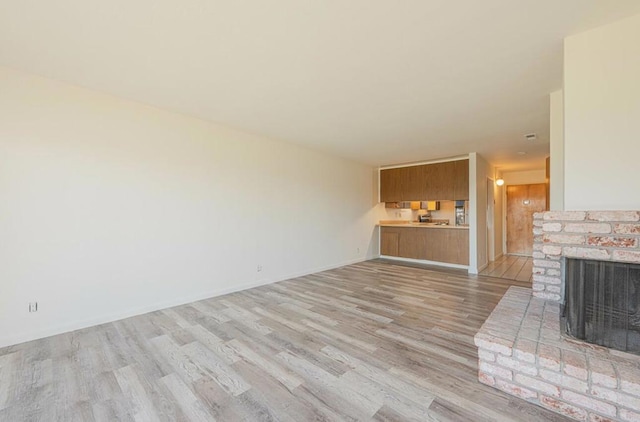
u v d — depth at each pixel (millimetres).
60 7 1609
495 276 4973
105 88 2744
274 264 4590
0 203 2354
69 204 2686
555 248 1891
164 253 3328
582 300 1789
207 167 3725
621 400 1398
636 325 1624
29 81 2471
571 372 1534
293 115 3418
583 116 1831
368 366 2068
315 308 3311
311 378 1930
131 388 1829
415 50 2049
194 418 1570
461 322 2881
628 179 1707
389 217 7445
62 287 2648
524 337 1837
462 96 2840
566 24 1750
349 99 2932
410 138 4391
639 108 1671
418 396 1732
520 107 3113
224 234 3914
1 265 2361
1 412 1614
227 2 1572
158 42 1967
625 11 1630
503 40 1922
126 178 3035
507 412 1588
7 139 2383
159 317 3035
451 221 6574
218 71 2373
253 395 1758
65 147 2660
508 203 7531
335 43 1968
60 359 2176
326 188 5598
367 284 4430
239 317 3031
